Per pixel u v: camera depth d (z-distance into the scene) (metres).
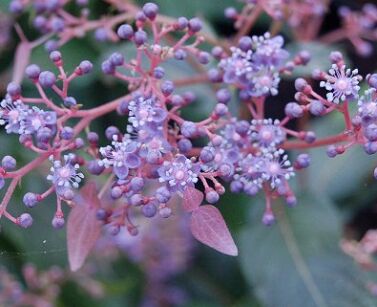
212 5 0.45
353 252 0.39
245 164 0.32
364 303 0.37
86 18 0.40
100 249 0.44
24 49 0.37
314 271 0.38
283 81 0.44
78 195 0.32
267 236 0.39
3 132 0.40
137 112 0.31
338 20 0.51
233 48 0.33
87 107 0.42
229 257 0.48
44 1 0.38
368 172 0.43
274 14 0.38
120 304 0.47
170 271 0.48
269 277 0.38
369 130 0.31
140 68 0.33
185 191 0.30
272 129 0.32
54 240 0.40
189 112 0.42
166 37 0.37
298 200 0.39
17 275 0.44
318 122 0.44
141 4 0.43
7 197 0.31
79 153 0.36
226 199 0.41
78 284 0.45
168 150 0.30
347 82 0.31
